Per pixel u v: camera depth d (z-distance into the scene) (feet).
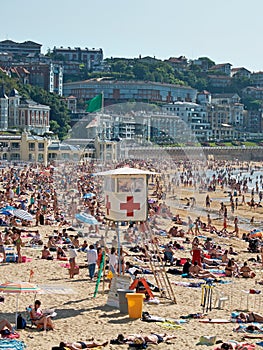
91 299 99.40
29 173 403.95
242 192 412.36
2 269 120.88
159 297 103.76
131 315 89.86
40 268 122.62
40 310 85.92
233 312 95.50
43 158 576.61
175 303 100.32
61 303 96.53
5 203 223.30
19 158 600.80
